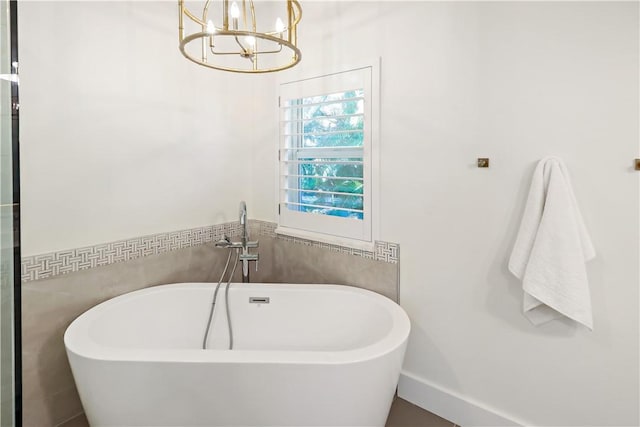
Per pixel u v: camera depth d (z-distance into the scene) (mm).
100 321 1777
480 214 1722
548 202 1448
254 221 2738
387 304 1916
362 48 2064
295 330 2131
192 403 1425
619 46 1354
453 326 1851
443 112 1800
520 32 1562
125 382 1418
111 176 1969
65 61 1762
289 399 1410
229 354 1430
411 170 1931
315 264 2396
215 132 2490
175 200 2285
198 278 2438
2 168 906
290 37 1294
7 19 900
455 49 1744
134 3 2023
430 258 1900
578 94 1441
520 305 1637
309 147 2387
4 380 923
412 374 2035
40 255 1718
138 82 2061
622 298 1398
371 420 1545
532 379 1630
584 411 1509
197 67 2359
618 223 1388
